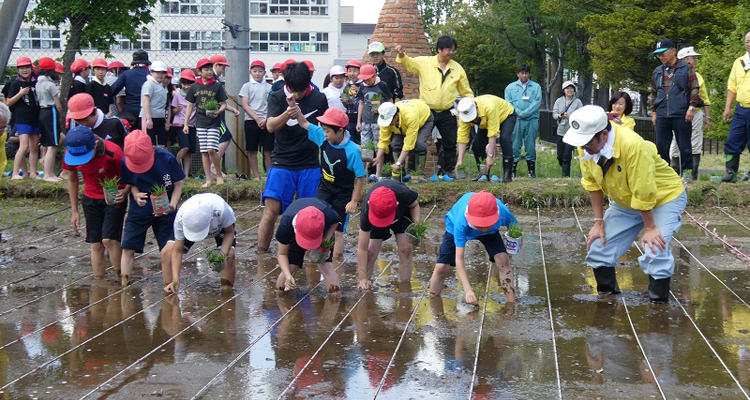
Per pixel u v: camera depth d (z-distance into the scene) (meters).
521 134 13.39
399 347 5.56
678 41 28.92
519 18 40.12
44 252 8.95
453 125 12.32
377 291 7.17
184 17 17.73
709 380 4.88
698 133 12.01
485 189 11.52
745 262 8.03
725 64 16.33
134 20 17.81
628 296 6.86
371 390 4.77
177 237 7.07
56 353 5.51
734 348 5.47
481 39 46.25
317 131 8.14
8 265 8.31
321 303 6.78
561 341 5.66
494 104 11.55
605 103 47.00
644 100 35.25
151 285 7.48
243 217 11.02
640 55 30.80
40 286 7.45
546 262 8.18
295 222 6.83
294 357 5.38
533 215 10.86
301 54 58.66
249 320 6.29
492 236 6.79
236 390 4.78
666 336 5.74
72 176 7.84
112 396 4.70
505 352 5.43
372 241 7.43
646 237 6.47
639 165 6.20
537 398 4.61
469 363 5.22
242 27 13.04
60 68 13.59
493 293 7.02
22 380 4.99
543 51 42.22
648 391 4.71
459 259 6.63
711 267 7.86
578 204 11.23
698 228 9.78
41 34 19.20
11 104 12.41
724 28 24.69
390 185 7.27
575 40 42.44
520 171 15.37
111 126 7.93
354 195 8.19
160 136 12.38
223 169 14.35
